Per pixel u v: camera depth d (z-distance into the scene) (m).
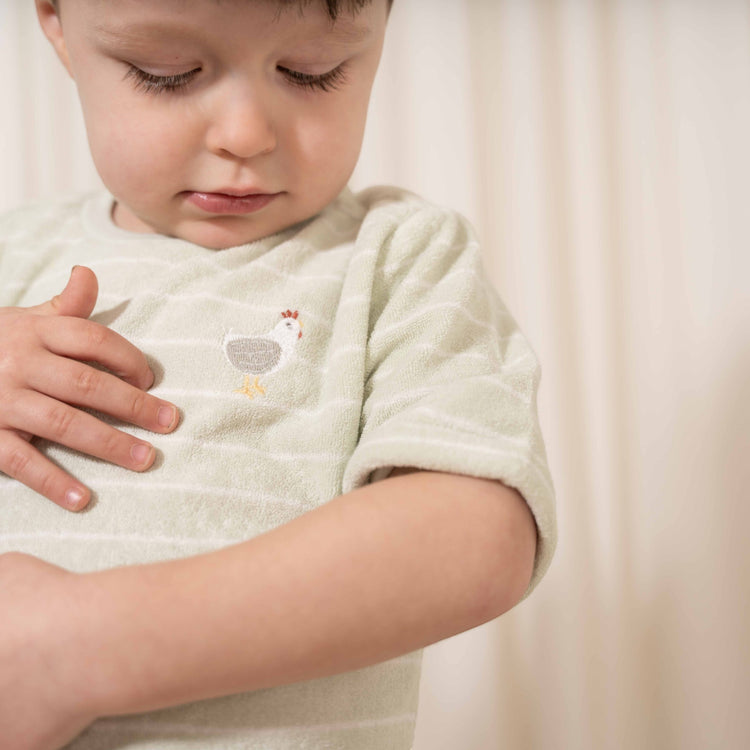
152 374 0.57
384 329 0.58
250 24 0.54
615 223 0.92
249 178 0.57
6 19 0.88
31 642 0.49
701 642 0.88
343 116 0.58
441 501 0.51
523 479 0.52
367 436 0.55
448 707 0.90
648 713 0.88
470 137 0.92
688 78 0.92
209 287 0.59
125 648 0.49
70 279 0.58
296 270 0.60
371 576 0.50
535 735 0.89
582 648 0.89
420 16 0.92
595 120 0.92
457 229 0.62
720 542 0.89
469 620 0.51
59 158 0.89
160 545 0.54
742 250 0.91
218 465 0.55
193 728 0.53
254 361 0.58
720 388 0.90
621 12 0.93
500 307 0.62
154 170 0.57
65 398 0.55
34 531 0.55
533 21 0.93
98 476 0.55
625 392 0.91
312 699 0.54
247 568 0.50
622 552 0.90
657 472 0.90
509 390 0.55
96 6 0.55
